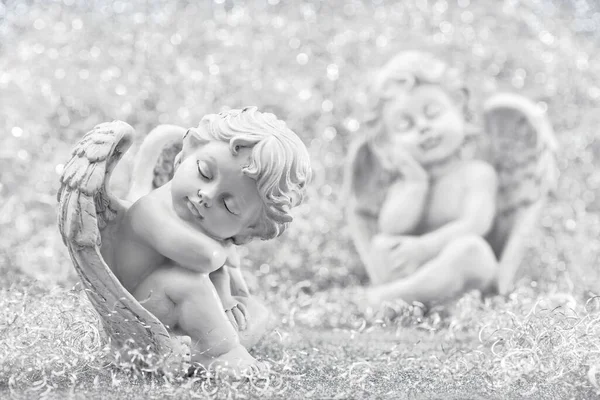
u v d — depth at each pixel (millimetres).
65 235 1667
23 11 4410
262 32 4496
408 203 3270
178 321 1779
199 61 4332
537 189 3326
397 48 4484
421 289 3031
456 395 1665
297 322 2930
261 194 1731
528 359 1760
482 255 3076
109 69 4156
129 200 1927
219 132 1758
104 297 1695
